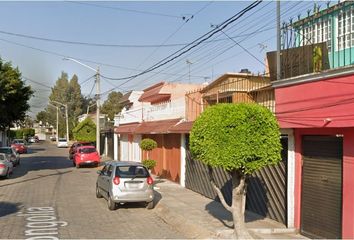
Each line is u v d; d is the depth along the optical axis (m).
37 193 19.20
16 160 34.94
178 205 15.78
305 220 11.07
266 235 11.05
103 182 16.70
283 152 12.19
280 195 12.36
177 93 27.11
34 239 10.66
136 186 15.35
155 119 27.98
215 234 11.07
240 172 10.03
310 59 11.26
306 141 11.18
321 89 10.09
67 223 12.82
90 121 58.12
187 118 21.02
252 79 15.38
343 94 9.34
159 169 26.61
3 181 23.97
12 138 77.81
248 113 9.66
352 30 10.58
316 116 10.21
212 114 9.88
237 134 9.55
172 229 12.23
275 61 12.95
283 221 12.21
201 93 19.12
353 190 9.28
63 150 66.81
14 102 28.22
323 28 11.58
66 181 24.23
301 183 11.29
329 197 10.20
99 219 13.62
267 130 9.72
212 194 17.33
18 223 12.66
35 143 103.19
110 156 48.62
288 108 11.35
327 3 11.28
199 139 10.10
